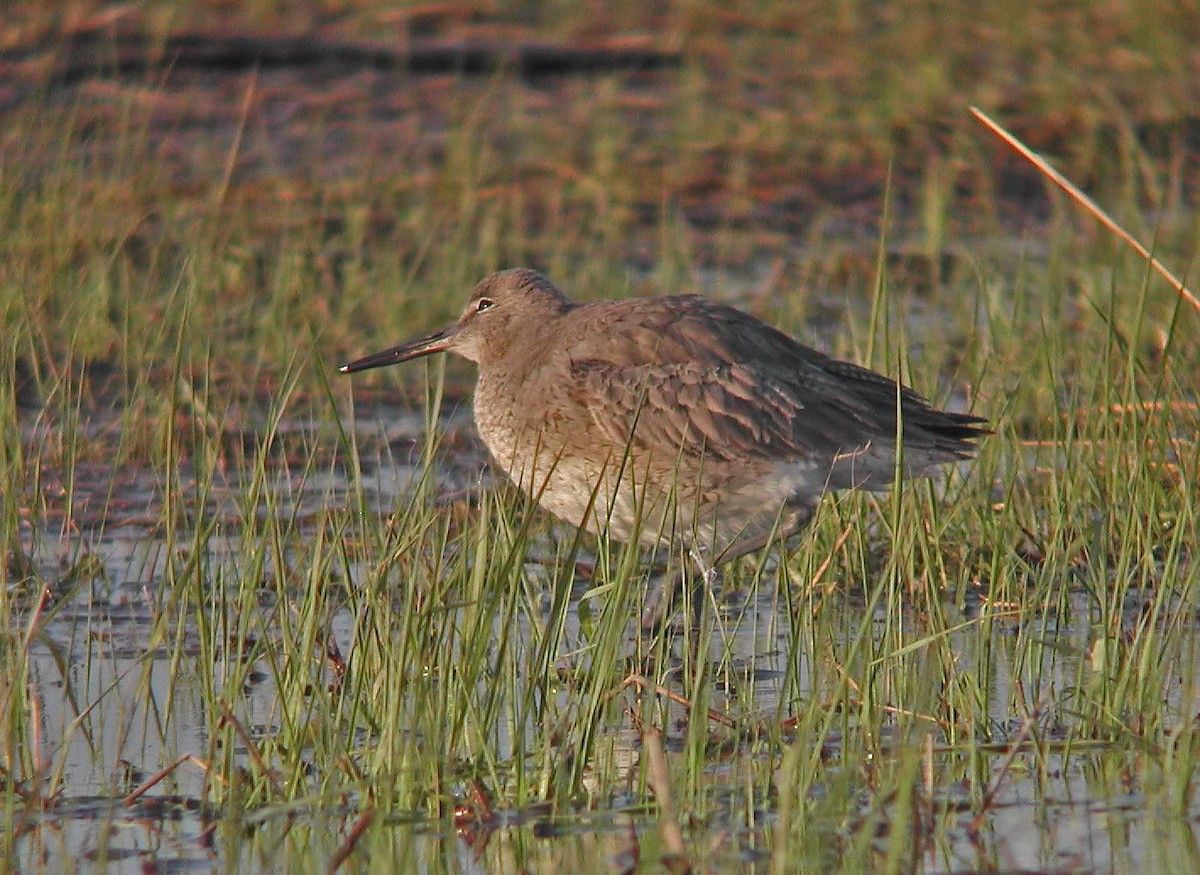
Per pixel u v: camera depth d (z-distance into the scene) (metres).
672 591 10.66
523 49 27.36
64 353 16.84
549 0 30.59
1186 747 8.49
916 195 23.19
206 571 11.52
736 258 21.03
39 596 10.98
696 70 26.78
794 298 18.83
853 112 26.00
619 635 9.38
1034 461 14.14
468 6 29.17
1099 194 23.38
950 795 8.72
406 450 15.23
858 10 31.42
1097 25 30.25
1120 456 12.29
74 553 12.09
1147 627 10.52
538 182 22.72
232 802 8.45
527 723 9.64
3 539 11.73
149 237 19.75
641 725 9.38
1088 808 8.52
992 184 23.72
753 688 9.80
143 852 8.12
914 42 29.22
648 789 8.72
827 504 12.37
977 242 21.52
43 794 8.68
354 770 8.64
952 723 9.30
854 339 14.82
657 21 29.88
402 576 11.04
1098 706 9.43
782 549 11.46
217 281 18.34
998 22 30.34
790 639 10.02
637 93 26.50
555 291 12.87
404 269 19.97
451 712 9.16
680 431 11.47
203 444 12.29
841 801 8.24
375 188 21.84
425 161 23.08
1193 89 27.20
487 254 20.06
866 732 9.10
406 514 10.63
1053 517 12.17
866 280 20.38
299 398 16.41
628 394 11.55
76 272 18.39
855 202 22.94
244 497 11.60
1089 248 20.91
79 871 7.90
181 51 25.61
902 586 11.26
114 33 25.58
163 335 15.86
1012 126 25.53
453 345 13.00
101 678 10.29
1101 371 13.66
